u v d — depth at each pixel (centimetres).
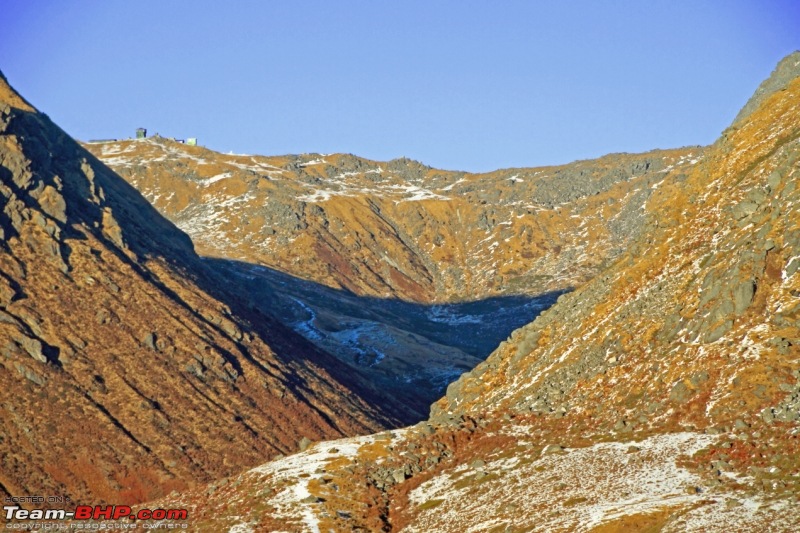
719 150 13162
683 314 10488
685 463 8275
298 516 9419
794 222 10100
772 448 7950
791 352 8981
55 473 15475
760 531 6588
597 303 12250
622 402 9962
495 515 8562
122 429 16838
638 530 7238
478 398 12388
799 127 12106
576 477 8738
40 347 17438
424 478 10031
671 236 12225
